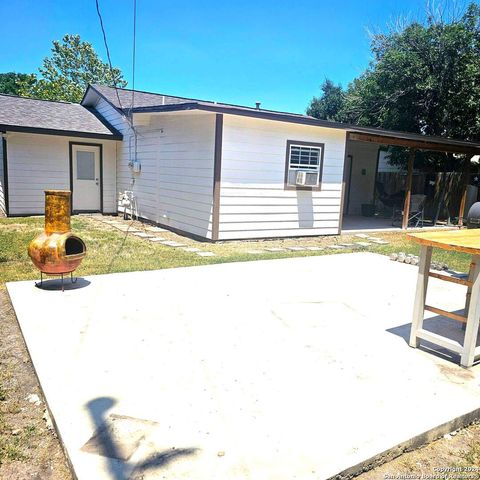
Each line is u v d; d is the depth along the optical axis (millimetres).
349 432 2207
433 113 15500
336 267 6262
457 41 13992
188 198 9039
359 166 14703
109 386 2580
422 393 2664
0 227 9250
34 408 2512
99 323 3609
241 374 2807
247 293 4695
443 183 14117
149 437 2094
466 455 2207
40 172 11828
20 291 4469
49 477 1954
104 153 12820
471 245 2902
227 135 8031
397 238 9992
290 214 9258
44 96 29984
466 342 3057
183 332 3488
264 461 1951
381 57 16859
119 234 9117
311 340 3457
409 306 4492
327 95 26766
